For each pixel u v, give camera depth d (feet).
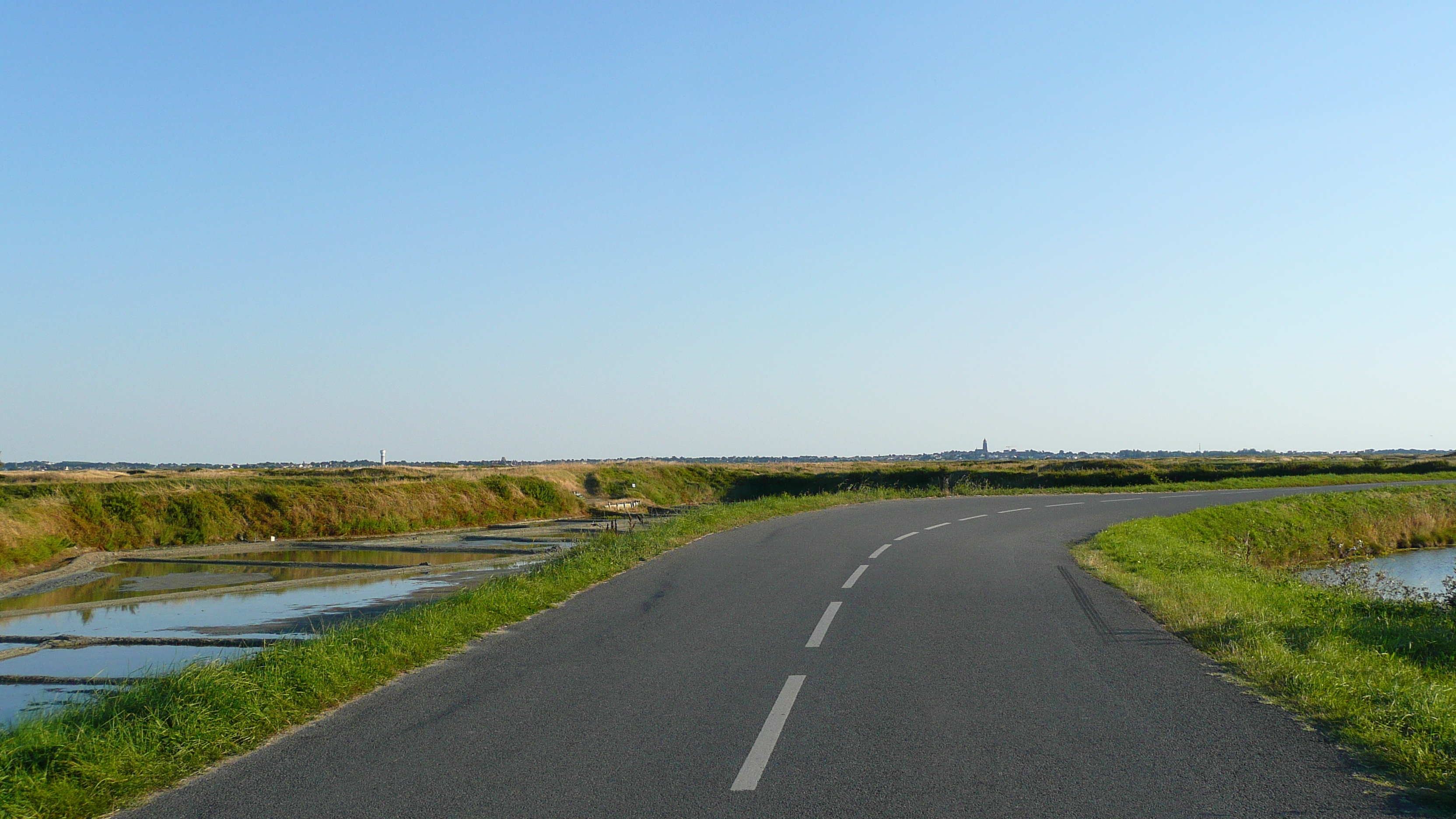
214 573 75.51
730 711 23.08
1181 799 16.78
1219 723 21.71
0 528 83.92
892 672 27.22
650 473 225.76
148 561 86.12
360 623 36.83
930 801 16.78
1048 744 20.12
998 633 33.14
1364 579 74.33
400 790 17.97
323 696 24.71
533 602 40.27
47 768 18.72
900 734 20.97
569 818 16.21
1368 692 23.88
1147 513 97.45
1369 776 18.01
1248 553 89.35
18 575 78.48
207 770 19.57
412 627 32.94
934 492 130.62
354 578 68.69
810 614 37.32
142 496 105.09
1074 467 238.07
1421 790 17.13
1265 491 140.67
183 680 23.77
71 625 48.80
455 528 133.69
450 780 18.42
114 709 22.85
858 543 65.67
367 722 22.90
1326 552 106.11
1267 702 23.62
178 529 104.06
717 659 29.30
